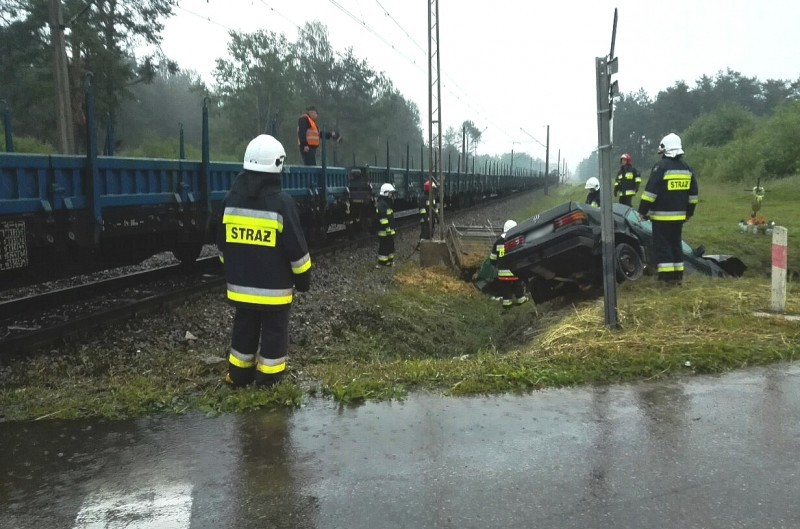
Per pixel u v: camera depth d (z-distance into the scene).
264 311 4.28
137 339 6.61
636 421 3.60
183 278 10.27
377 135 75.94
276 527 2.58
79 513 2.70
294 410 3.87
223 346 6.62
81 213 7.19
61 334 6.42
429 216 16.41
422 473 3.02
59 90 16.30
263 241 4.18
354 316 8.73
